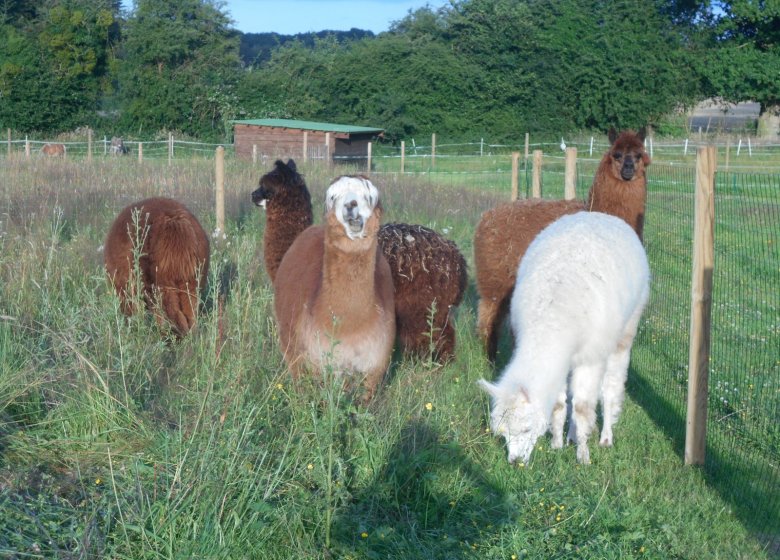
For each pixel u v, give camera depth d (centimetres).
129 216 592
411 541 365
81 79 4100
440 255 575
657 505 419
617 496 421
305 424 416
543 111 3819
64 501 360
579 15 3772
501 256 632
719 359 643
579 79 3762
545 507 397
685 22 3788
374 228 409
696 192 472
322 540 363
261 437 408
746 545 388
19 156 1939
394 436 418
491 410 450
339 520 370
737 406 558
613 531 383
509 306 635
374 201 407
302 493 377
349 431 411
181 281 586
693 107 3772
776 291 771
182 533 343
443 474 412
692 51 3728
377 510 387
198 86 3947
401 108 3881
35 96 3797
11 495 360
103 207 1095
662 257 823
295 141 2808
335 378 405
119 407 440
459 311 729
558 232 500
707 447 503
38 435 421
